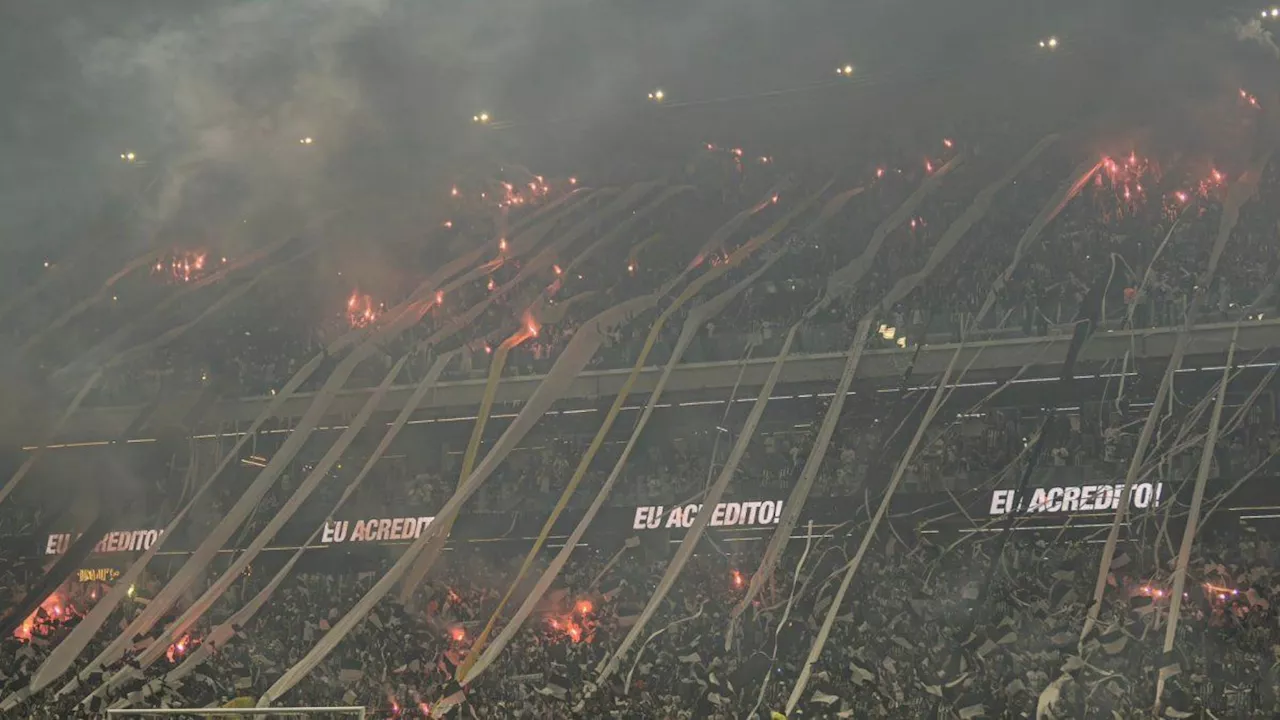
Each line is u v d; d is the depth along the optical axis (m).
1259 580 32.28
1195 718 25.81
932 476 39.50
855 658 28.48
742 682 31.53
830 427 40.53
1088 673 27.94
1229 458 36.06
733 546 41.31
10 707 34.16
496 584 42.66
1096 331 39.84
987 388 41.53
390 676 34.06
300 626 39.69
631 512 42.75
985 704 27.25
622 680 30.70
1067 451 38.50
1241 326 38.09
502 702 31.44
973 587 34.12
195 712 25.86
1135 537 35.84
